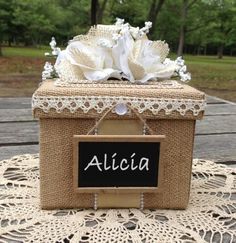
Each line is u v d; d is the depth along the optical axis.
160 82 0.49
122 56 0.48
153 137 0.43
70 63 0.49
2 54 7.16
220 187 0.52
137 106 0.43
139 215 0.44
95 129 0.43
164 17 6.86
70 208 0.45
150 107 0.43
